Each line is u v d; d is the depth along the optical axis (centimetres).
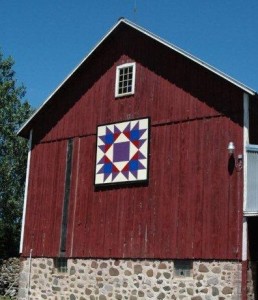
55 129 2309
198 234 1836
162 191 1947
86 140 2194
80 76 2278
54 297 2130
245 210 1750
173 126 1975
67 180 2212
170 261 1878
